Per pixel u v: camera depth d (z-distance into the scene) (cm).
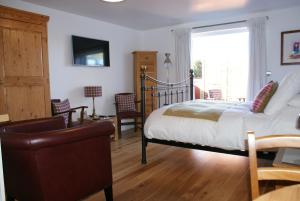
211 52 546
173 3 389
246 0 381
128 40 566
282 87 246
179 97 543
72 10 420
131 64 576
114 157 346
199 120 265
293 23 425
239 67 513
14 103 294
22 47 299
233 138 240
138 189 245
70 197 182
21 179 173
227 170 290
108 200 218
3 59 282
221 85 550
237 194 230
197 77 561
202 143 259
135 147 398
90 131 189
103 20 492
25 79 303
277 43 441
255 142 111
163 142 294
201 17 480
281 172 108
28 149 158
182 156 345
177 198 225
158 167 304
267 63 452
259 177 109
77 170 186
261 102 254
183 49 528
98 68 495
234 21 477
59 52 421
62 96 429
